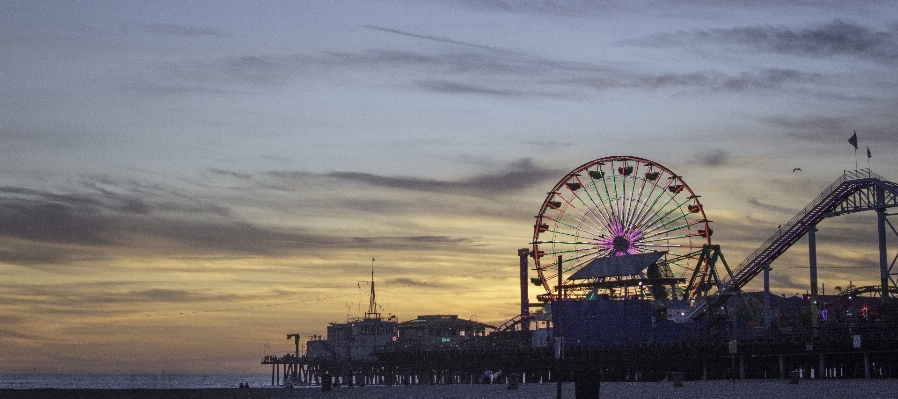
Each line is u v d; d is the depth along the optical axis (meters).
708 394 127.69
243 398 169.75
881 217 163.62
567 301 184.75
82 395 194.25
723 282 186.00
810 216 171.12
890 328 154.25
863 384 137.50
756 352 158.62
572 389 156.12
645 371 176.12
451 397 145.00
